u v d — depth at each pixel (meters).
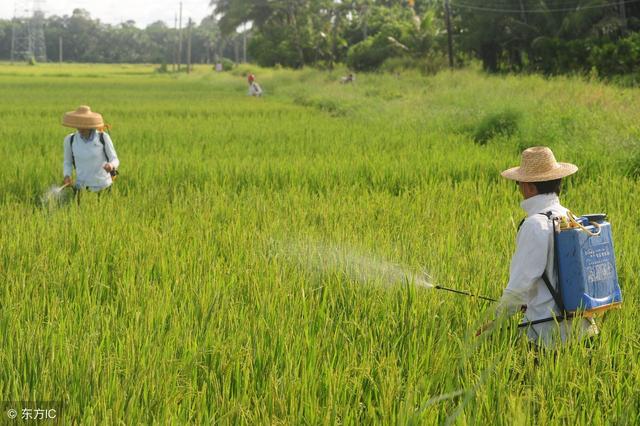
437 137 15.69
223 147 14.61
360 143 15.01
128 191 9.65
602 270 3.89
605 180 9.73
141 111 25.88
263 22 80.12
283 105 29.44
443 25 54.00
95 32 197.75
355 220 7.44
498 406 3.37
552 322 3.91
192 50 196.00
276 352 4.02
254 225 7.20
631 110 17.67
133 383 3.60
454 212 7.82
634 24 35.94
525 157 3.96
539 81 27.30
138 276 5.40
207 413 3.37
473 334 4.14
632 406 3.44
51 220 7.54
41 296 4.96
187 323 4.39
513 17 40.62
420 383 3.61
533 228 3.82
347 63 62.09
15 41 195.62
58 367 3.77
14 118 22.20
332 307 4.78
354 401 3.62
